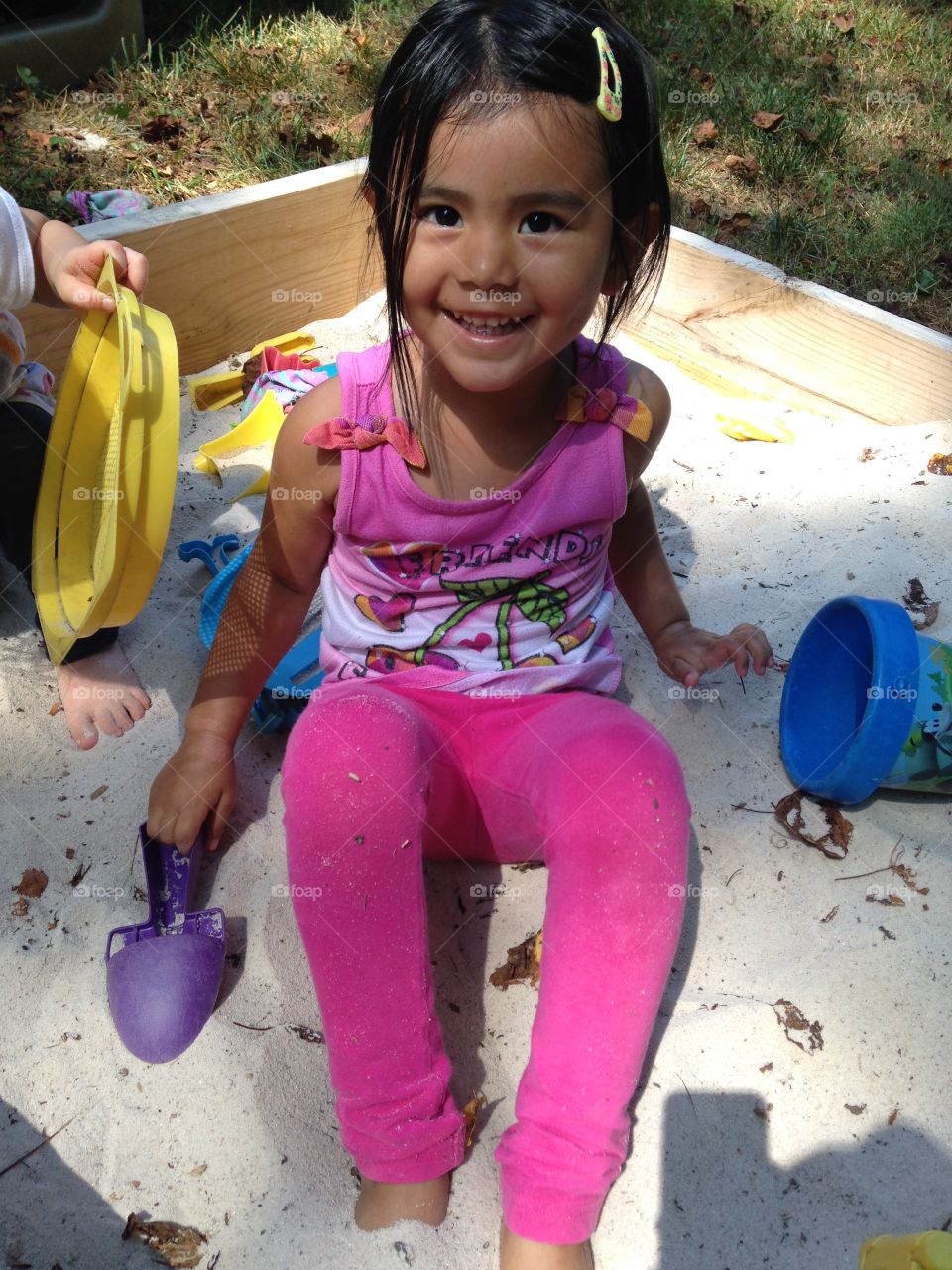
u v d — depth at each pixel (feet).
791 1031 4.55
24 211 5.56
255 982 4.68
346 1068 3.95
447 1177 4.03
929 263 9.75
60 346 7.40
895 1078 4.44
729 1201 4.08
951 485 7.47
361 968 3.98
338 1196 4.07
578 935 3.97
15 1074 4.35
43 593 5.30
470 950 4.83
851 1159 4.20
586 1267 3.81
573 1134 3.78
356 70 12.03
